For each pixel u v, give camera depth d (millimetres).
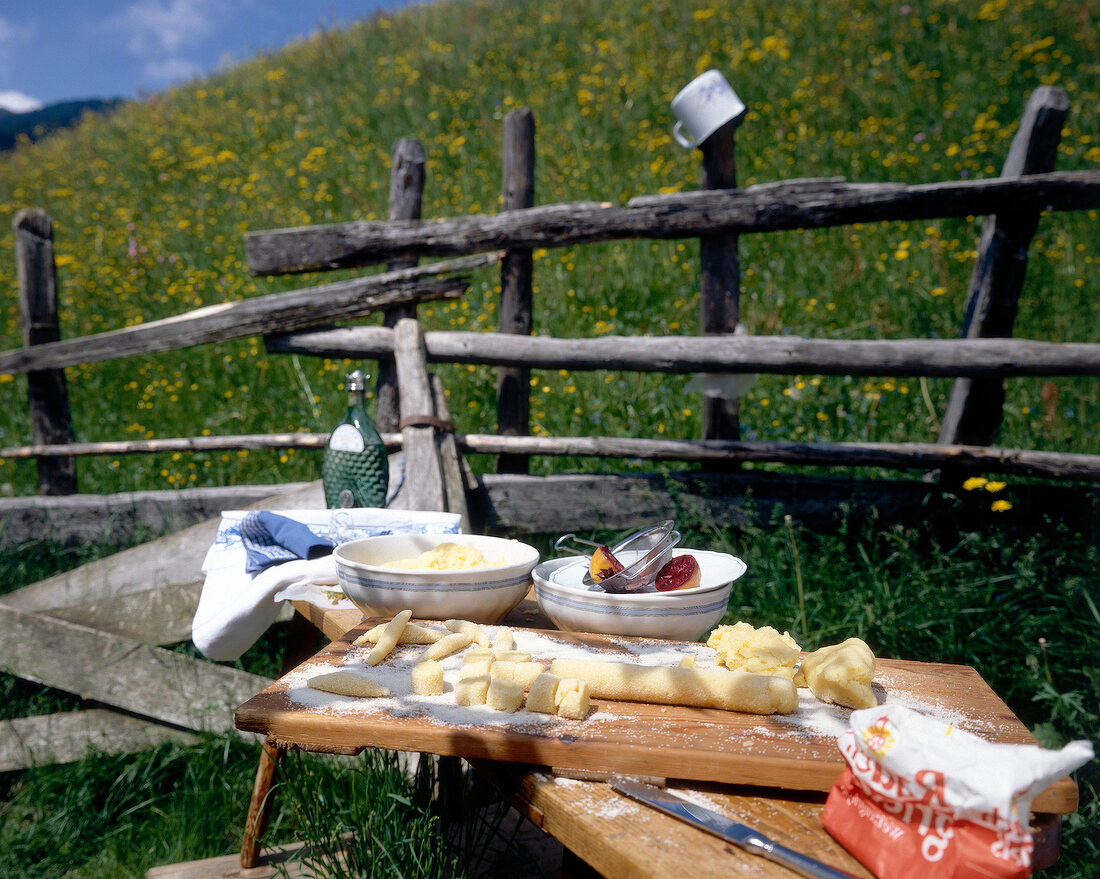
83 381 6766
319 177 9938
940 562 3570
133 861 2689
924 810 1024
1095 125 8758
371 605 1877
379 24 16672
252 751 3113
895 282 6598
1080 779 2559
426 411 3773
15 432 6031
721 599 1808
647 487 4180
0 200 12906
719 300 4145
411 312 4352
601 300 6680
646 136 9430
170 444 4434
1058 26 11023
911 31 11492
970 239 7180
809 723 1373
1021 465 3873
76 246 9656
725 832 1124
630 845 1106
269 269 4391
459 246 4293
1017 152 3889
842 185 3947
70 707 3484
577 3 14219
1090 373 3734
